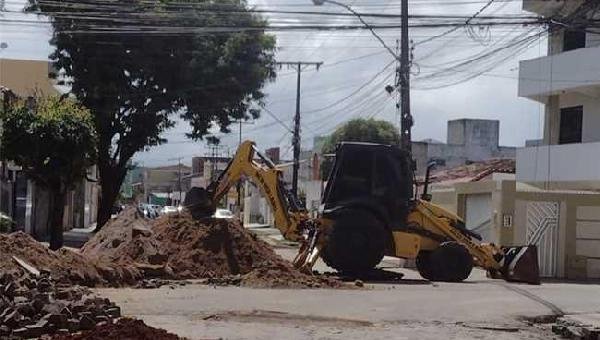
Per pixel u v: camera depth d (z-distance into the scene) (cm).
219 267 1894
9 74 4722
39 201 3909
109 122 3594
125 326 961
